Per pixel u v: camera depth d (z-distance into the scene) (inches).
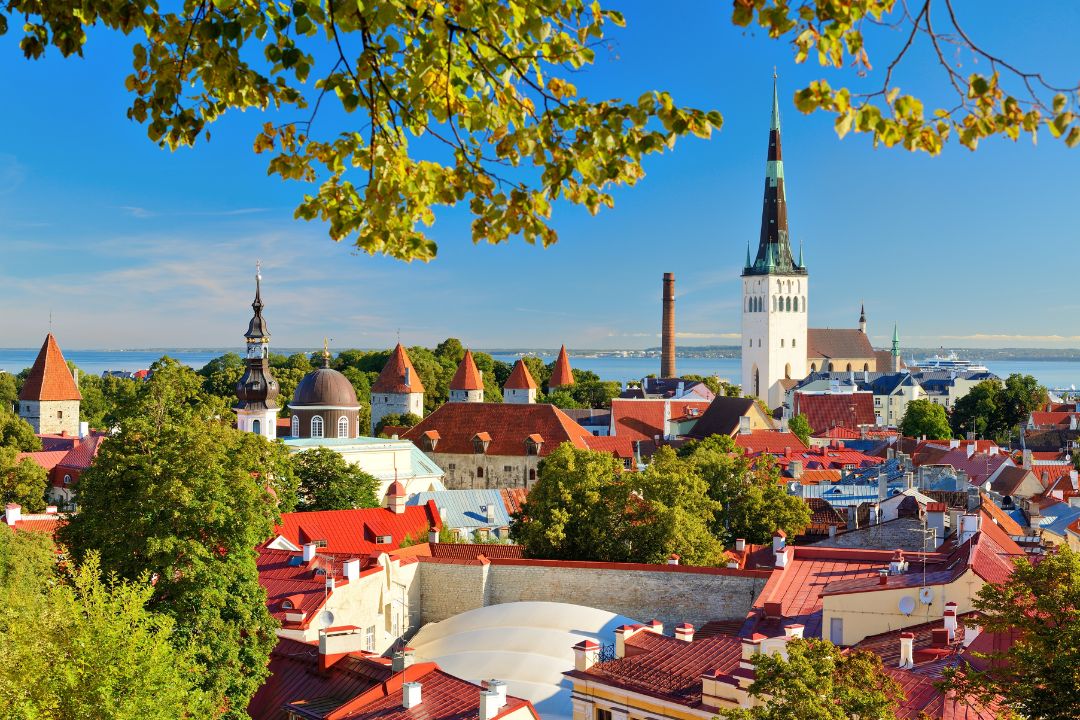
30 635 1732.3
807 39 631.2
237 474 2647.6
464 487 7800.2
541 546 3671.3
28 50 724.7
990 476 5880.9
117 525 2541.8
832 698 1402.6
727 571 3024.1
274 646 2583.7
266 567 3248.0
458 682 2108.8
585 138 695.7
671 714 1857.8
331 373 7470.5
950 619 2087.8
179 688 1814.7
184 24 708.7
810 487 5452.8
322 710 2162.9
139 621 1839.3
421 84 698.2
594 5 698.2
